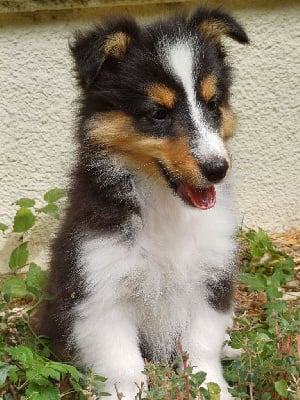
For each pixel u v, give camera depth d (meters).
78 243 0.62
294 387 0.57
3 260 0.90
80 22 0.87
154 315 0.65
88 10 0.86
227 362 0.68
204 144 0.59
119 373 0.62
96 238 0.61
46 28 0.86
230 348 0.70
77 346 0.63
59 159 0.90
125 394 0.61
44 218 0.89
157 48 0.61
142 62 0.61
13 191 0.90
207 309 0.65
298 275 0.87
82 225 0.62
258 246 0.89
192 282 0.64
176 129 0.60
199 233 0.63
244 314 0.74
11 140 0.89
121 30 0.62
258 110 0.92
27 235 0.89
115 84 0.61
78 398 0.62
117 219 0.62
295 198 0.96
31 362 0.58
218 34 0.66
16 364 0.62
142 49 0.62
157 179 0.62
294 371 0.58
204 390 0.56
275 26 0.90
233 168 0.82
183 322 0.65
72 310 0.63
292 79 0.92
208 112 0.61
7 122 0.88
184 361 0.57
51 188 0.90
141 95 0.60
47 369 0.58
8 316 0.69
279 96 0.92
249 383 0.59
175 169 0.60
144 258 0.62
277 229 0.96
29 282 0.79
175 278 0.63
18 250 0.87
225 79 0.65
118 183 0.62
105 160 0.62
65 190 0.77
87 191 0.63
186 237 0.63
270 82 0.92
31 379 0.57
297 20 0.90
